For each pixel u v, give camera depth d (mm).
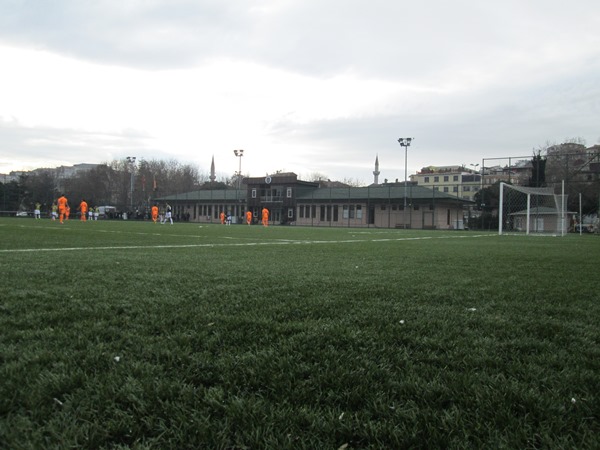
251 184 68000
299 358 2557
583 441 1664
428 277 6227
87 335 2975
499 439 1671
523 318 3682
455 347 2826
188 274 6160
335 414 1874
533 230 40906
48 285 5016
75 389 2094
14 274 5879
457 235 29125
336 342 2895
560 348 2844
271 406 1938
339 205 61125
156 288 4910
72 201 83812
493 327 3357
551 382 2223
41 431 1716
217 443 1653
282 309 3891
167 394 2045
